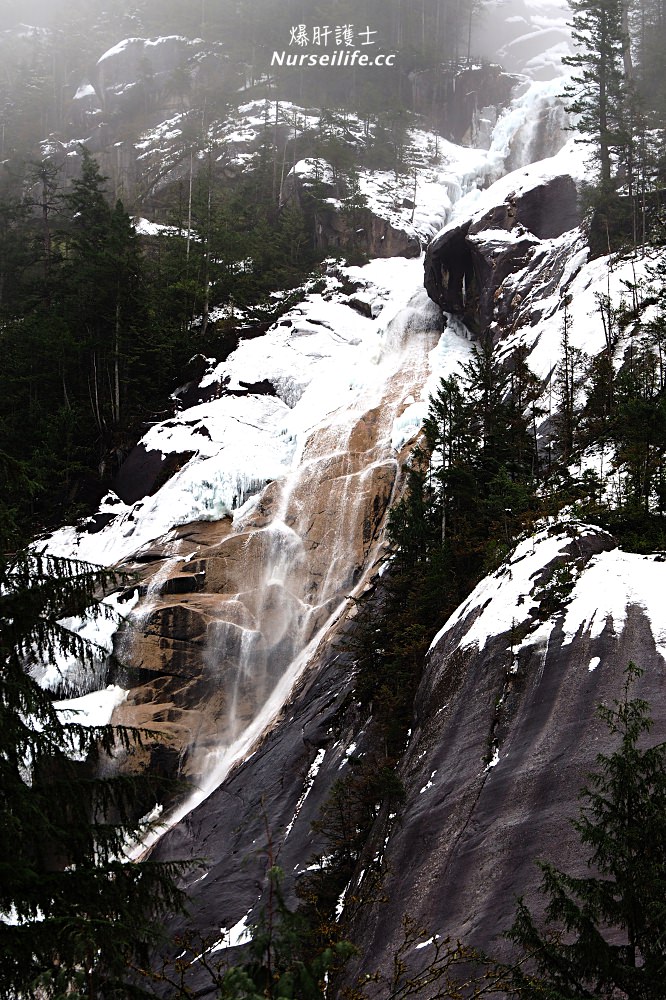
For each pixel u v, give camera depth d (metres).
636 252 44.00
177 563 45.91
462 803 18.34
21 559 12.63
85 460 57.38
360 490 47.12
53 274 71.06
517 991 10.78
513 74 112.56
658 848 11.02
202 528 48.34
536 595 22.05
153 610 42.75
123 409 59.56
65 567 12.86
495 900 15.54
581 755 17.27
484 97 107.44
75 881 11.38
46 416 57.97
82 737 12.42
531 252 53.69
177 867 12.53
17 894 11.05
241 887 26.67
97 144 114.94
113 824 12.20
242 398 56.81
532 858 15.85
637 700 12.48
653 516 25.09
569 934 13.69
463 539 30.83
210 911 26.11
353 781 25.72
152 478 53.09
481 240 55.06
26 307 67.69
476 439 36.00
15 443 58.00
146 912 11.93
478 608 23.69
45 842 11.79
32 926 10.58
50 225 85.56
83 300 61.41
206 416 55.34
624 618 20.05
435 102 108.31
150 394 60.62
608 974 10.45
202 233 70.25
